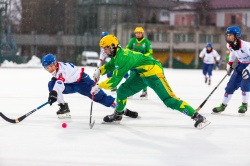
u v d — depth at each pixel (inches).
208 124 525.7
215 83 1493.6
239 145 432.5
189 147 420.5
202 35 3983.8
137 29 882.1
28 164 346.9
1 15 2532.0
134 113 603.8
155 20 4055.1
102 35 888.9
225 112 689.6
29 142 431.5
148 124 556.7
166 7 4089.6
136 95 950.4
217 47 4025.6
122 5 3513.8
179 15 4335.6
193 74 2193.7
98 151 396.5
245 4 4306.1
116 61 495.2
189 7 4345.5
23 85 1187.9
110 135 476.4
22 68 2379.4
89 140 446.6
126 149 406.6
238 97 932.0
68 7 3563.0
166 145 427.8
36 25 3476.9
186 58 3944.4
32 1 3464.6
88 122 565.6
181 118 611.2
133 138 461.7
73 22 3563.0
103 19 3528.5
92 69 2311.8
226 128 534.9
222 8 4392.2
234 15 4379.9
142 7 3934.5
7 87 1111.0
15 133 479.5
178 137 470.6
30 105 737.0
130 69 533.0
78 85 582.2
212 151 404.2
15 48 2603.3
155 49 3890.3
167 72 2437.3
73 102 786.8
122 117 604.4
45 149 400.8
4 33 2549.2
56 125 537.6
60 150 397.7
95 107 715.4
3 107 709.9
